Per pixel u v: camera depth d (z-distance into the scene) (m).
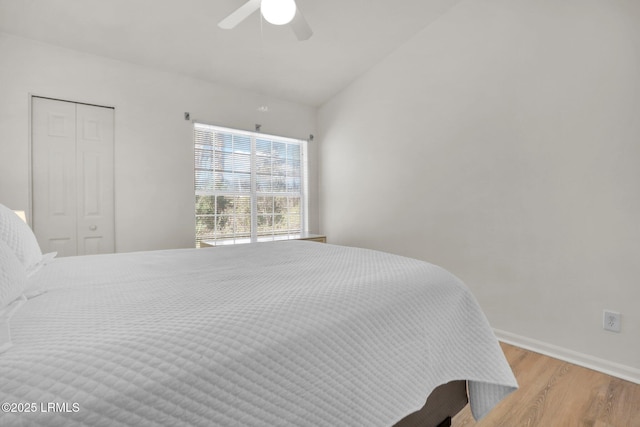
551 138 2.12
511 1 2.32
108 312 0.72
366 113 3.42
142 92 2.80
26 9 2.13
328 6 2.54
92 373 0.48
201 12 2.39
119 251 2.68
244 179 3.56
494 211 2.42
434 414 1.14
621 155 1.84
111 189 2.67
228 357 0.59
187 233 3.03
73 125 2.52
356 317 0.83
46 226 2.42
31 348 0.52
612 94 1.87
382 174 3.27
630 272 1.82
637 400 1.61
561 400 1.61
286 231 3.91
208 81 3.18
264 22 2.57
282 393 0.64
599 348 1.93
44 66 2.39
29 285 0.98
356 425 0.76
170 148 2.94
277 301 0.79
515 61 2.30
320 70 3.32
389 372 0.86
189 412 0.52
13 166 2.28
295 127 3.83
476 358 1.14
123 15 2.31
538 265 2.19
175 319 0.67
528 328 2.23
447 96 2.72
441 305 1.10
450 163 2.70
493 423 1.44
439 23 2.76
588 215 1.97
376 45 3.05
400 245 3.11
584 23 1.98
